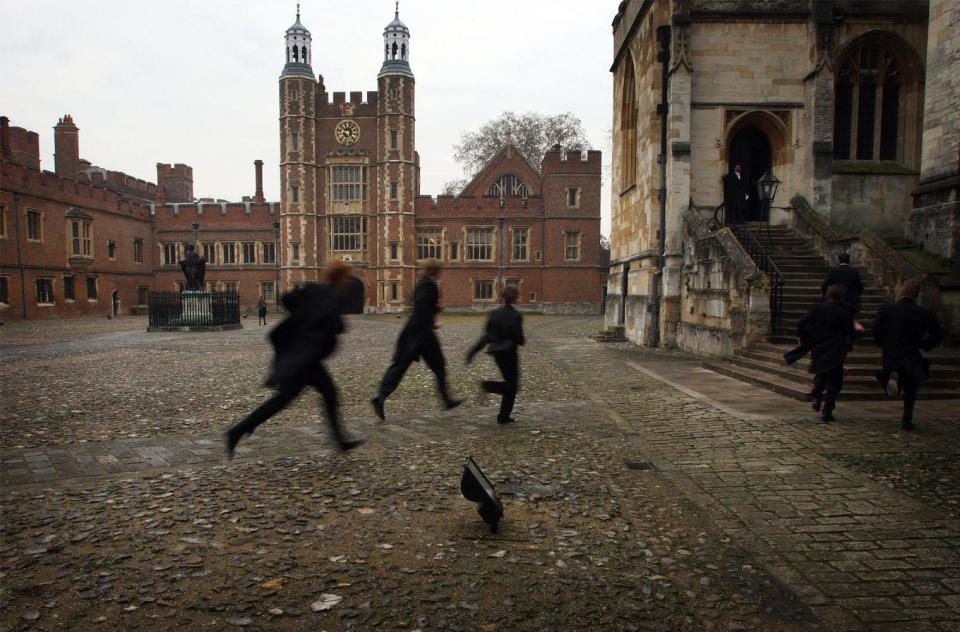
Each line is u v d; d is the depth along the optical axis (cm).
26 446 651
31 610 314
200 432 718
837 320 756
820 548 402
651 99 1756
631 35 2027
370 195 4831
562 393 989
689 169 1661
